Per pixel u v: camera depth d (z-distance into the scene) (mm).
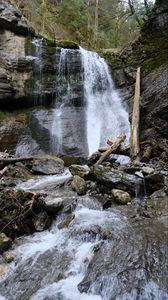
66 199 5867
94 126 12492
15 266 4391
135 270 3881
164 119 9781
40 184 7449
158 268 3918
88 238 4738
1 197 5305
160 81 11023
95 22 22500
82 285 3789
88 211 5527
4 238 4762
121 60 14273
